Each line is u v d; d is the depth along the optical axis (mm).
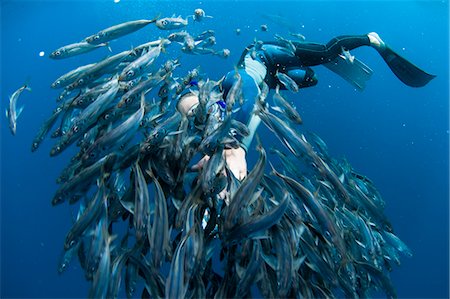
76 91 3494
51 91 14531
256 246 2707
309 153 2875
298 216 2812
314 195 2859
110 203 2910
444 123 15602
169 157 2846
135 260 2758
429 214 14633
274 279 2850
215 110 3080
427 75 5285
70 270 11898
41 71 14688
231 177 2748
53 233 13023
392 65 5328
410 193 15000
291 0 16047
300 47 4637
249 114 3457
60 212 13195
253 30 16125
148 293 2861
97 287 2535
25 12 14516
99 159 2801
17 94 3713
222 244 2770
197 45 3795
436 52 15805
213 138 2654
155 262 2506
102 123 2977
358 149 15734
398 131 15805
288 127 2895
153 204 2811
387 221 3422
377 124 15906
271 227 2754
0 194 13469
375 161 15562
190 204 2721
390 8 15766
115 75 3275
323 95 15992
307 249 2861
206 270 3014
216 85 3006
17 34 14750
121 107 2932
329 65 5258
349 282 2979
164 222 2541
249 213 2807
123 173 2914
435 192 14977
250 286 2672
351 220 3314
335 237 2744
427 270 12781
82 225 2686
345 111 16016
